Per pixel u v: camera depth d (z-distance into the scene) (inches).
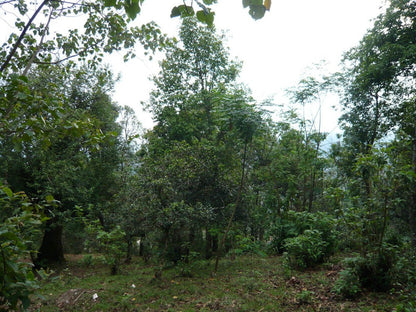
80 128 124.3
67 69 187.2
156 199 309.7
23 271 82.7
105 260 372.2
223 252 479.5
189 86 659.4
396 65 428.1
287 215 443.2
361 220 215.0
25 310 81.6
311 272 285.1
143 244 455.5
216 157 374.0
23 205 94.5
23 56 166.1
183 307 216.8
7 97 107.2
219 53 646.5
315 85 526.3
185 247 354.0
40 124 110.7
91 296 250.4
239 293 238.1
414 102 387.2
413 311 156.3
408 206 331.0
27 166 427.8
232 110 316.2
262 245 465.4
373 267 208.7
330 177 590.6
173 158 358.9
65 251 714.2
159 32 184.1
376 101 491.5
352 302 197.6
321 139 519.2
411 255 237.3
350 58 528.7
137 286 278.5
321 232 303.9
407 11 421.7
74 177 456.1
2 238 83.9
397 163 213.8
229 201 380.8
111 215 426.3
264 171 513.3
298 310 196.2
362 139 506.9
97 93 514.3
